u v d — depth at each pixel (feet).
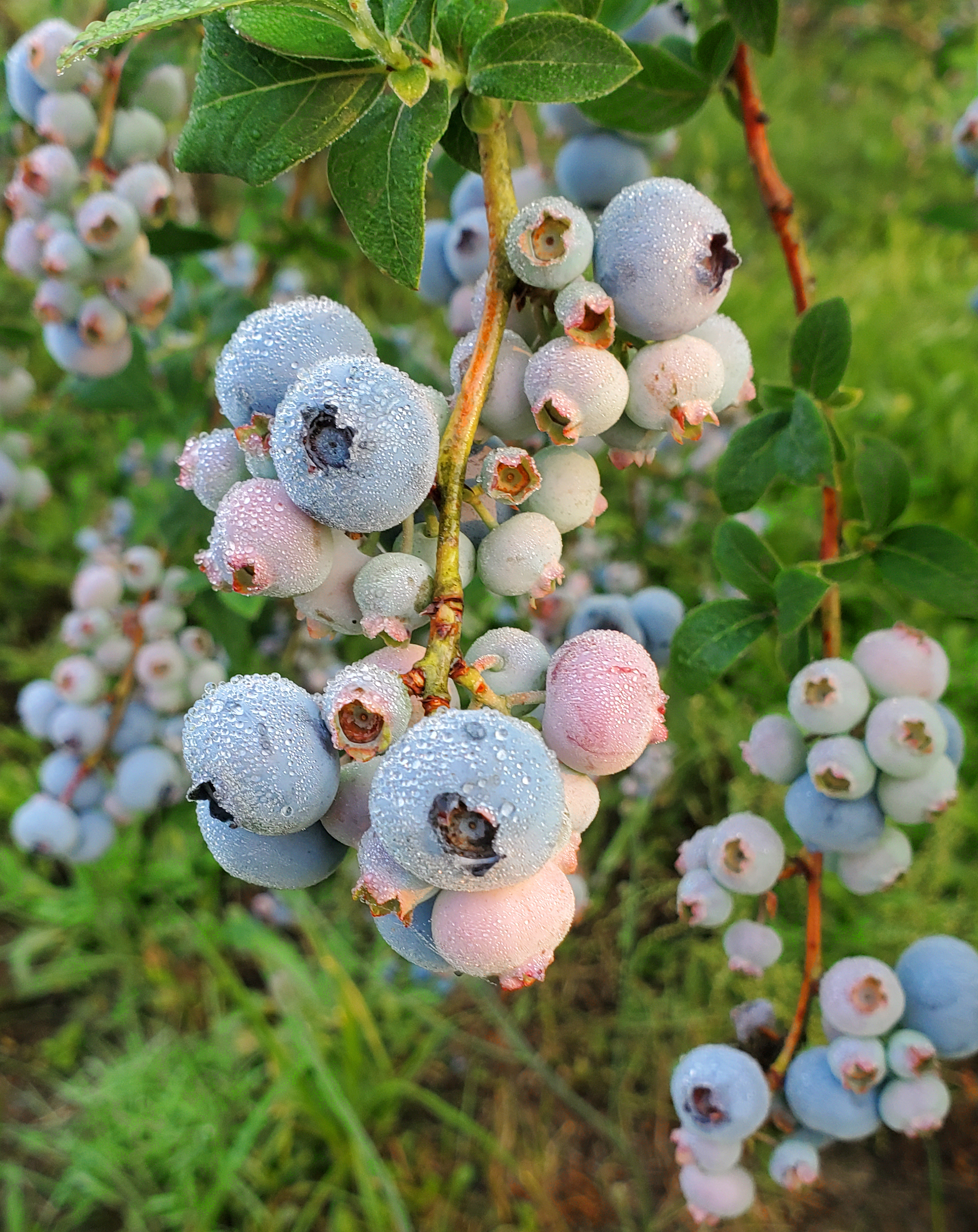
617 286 0.37
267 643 1.12
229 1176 1.01
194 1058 1.16
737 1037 0.60
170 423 0.96
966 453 1.50
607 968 1.23
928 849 1.05
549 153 1.33
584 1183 1.11
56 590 1.62
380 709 0.28
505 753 0.26
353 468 0.30
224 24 0.37
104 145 0.72
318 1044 1.13
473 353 0.39
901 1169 1.07
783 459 0.55
